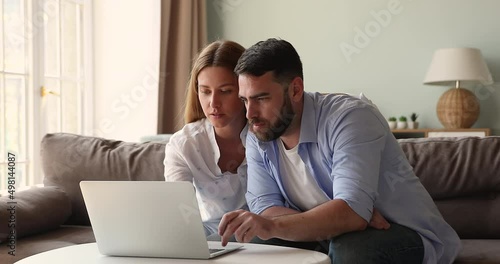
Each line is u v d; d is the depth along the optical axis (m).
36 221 2.00
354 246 1.32
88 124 3.84
